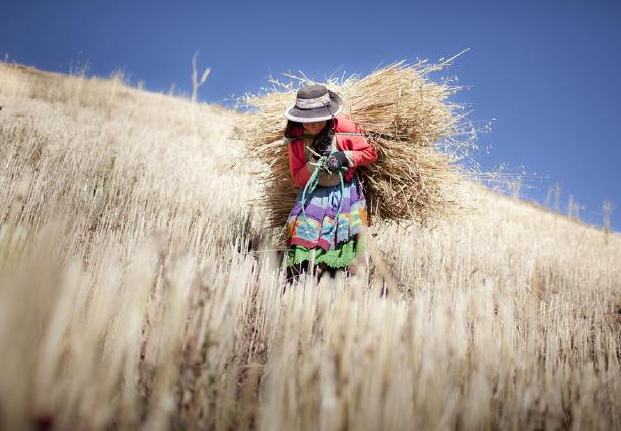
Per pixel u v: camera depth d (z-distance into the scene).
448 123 3.70
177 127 13.09
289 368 1.77
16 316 1.04
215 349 1.74
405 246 4.97
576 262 7.01
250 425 1.70
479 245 6.07
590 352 3.26
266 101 3.91
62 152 5.79
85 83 14.89
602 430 1.80
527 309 3.35
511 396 1.92
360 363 1.54
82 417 1.32
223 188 5.98
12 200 3.65
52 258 1.31
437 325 1.93
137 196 4.98
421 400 1.58
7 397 1.00
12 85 13.63
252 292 2.85
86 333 1.58
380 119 3.48
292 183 3.88
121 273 2.32
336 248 3.29
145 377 1.75
